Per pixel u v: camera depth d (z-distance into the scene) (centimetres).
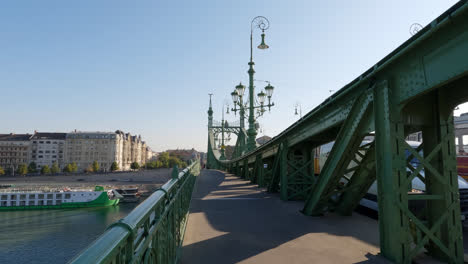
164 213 305
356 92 531
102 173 11938
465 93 410
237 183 1869
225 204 1001
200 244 531
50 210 4812
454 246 416
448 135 437
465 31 309
